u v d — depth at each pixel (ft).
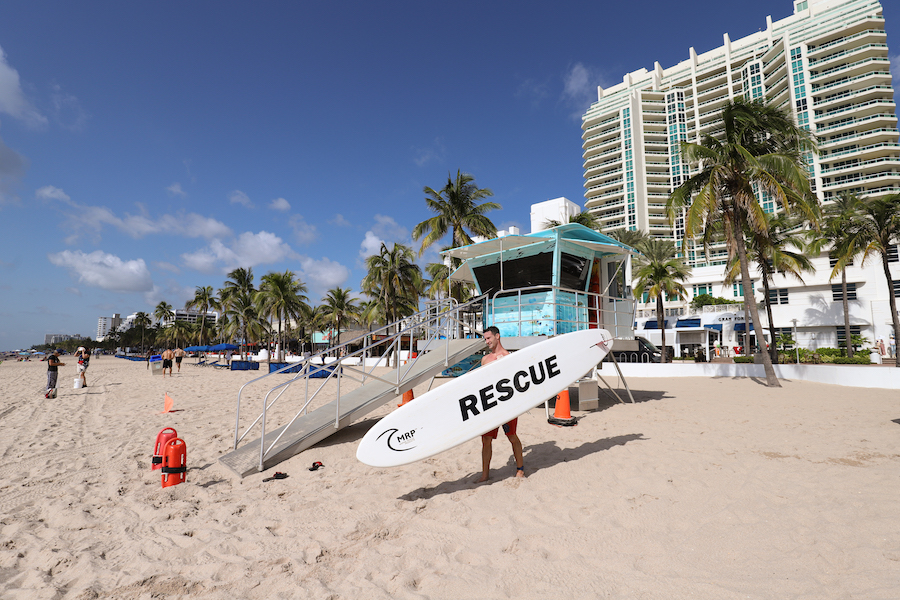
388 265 110.22
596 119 322.34
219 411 35.96
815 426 23.91
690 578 8.60
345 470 18.29
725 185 53.88
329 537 11.68
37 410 38.27
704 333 126.93
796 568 8.68
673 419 26.86
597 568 9.25
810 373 55.77
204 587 9.32
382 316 128.67
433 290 99.71
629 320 37.14
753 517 11.25
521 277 34.19
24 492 16.07
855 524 10.42
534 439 21.59
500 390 15.96
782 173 48.21
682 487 13.79
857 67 230.48
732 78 287.48
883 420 25.53
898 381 46.68
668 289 101.14
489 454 15.65
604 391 44.60
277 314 142.82
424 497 14.56
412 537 11.35
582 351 18.20
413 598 8.53
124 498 15.33
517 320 33.91
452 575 9.32
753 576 8.51
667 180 298.35
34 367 155.12
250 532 12.15
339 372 21.93
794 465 15.90
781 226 87.30
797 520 10.89
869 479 13.76
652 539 10.37
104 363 176.14
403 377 24.18
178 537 11.94
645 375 70.08
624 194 301.22
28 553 11.21
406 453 14.76
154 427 28.84
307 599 8.71
